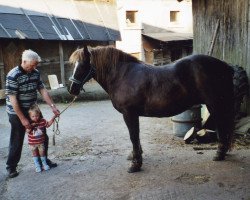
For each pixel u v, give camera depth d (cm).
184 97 453
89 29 1555
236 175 438
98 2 1753
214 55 805
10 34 1163
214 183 418
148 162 509
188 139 595
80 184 442
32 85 466
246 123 630
